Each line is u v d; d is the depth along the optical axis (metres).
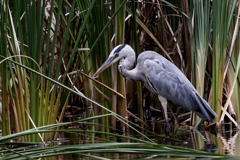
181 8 12.22
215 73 11.05
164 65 11.75
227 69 11.63
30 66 8.53
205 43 11.20
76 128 11.84
